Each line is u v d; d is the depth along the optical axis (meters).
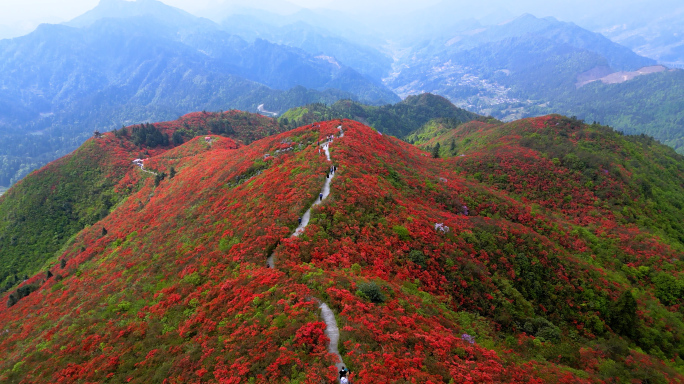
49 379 30.88
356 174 54.38
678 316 48.34
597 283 46.62
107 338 34.31
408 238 42.97
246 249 38.88
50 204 113.50
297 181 51.88
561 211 80.38
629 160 96.38
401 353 22.03
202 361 24.64
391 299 29.23
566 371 27.80
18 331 48.91
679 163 109.12
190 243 49.69
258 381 20.45
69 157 133.38
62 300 53.28
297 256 35.06
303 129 85.88
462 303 37.22
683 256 59.25
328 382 19.22
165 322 33.72
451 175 88.19
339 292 27.22
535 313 41.09
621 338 40.31
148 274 46.22
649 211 78.12
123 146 146.25
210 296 33.50
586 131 107.44
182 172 107.81
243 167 73.19
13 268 94.62
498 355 27.20
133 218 83.31
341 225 40.62
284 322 24.94
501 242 49.12
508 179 91.38
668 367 34.31
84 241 87.25
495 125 147.00
